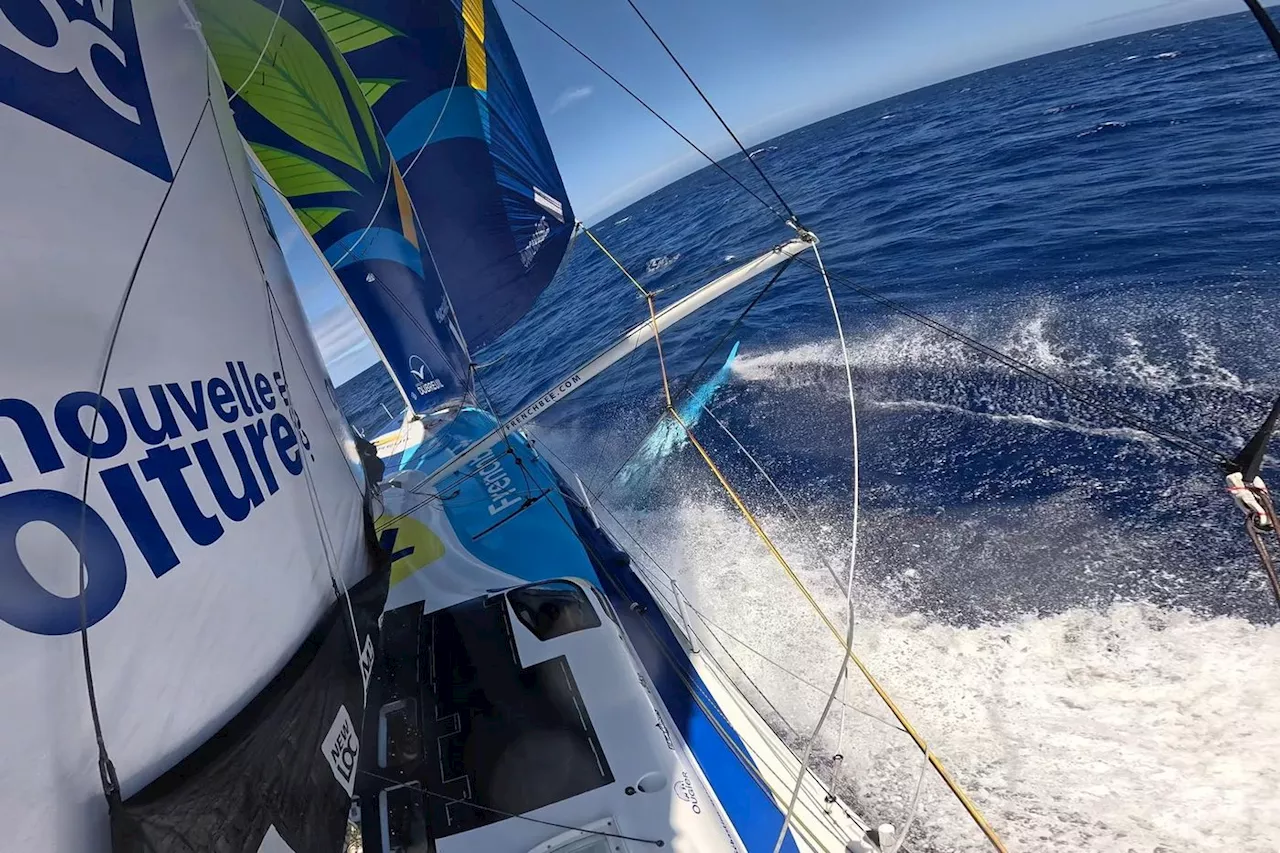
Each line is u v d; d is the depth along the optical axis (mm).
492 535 4141
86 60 1242
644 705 2619
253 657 1299
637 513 5824
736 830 2311
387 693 2668
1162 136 14117
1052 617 3576
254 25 3014
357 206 4148
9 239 947
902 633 3779
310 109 3574
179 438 1245
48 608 884
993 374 6047
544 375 11039
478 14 4648
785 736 3383
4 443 885
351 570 1935
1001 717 3160
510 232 5227
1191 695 2979
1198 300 6141
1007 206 12156
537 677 2705
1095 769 2818
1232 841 2453
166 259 1339
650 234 25391
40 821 794
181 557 1158
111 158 1235
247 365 1588
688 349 9438
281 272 2076
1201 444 4406
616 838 2145
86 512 985
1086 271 7719
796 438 6094
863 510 4887
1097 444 4742
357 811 2271
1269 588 3344
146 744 992
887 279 9883
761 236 16422
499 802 2270
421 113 4730
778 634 4035
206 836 1039
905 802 2924
